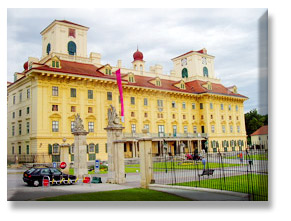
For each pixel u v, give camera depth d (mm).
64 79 49844
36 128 46250
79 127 27219
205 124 72000
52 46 58281
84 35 61094
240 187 17969
